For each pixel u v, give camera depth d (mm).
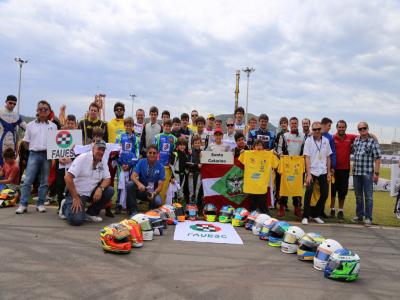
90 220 6391
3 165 8250
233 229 6453
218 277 3904
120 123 8195
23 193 6812
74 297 3180
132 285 3527
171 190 7551
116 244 4512
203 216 7582
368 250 5473
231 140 8672
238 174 7945
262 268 4324
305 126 9227
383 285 3977
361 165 7543
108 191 6434
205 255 4727
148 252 4715
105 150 6395
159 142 7809
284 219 7684
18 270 3787
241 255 4828
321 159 7445
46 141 6895
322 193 7492
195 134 8250
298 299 3426
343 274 3982
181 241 5410
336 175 8117
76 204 5906
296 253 5062
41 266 3943
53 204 7879
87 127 7785
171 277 3814
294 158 7793
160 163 6977
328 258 4293
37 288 3344
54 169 8078
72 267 3961
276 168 7875
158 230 5730
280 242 5371
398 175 12578
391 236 6426
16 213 6676
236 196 7957
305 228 6840
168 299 3230
